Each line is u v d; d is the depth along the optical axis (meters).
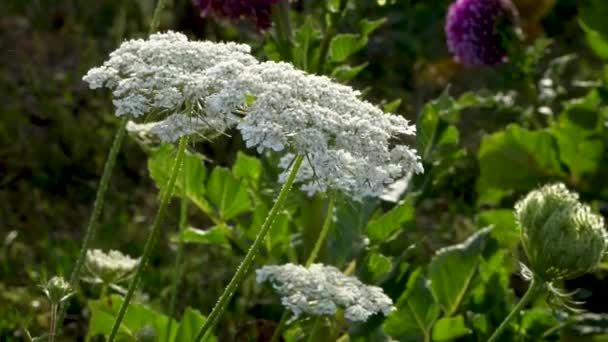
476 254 5.07
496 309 5.07
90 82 3.44
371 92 9.54
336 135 3.23
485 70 9.67
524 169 7.20
